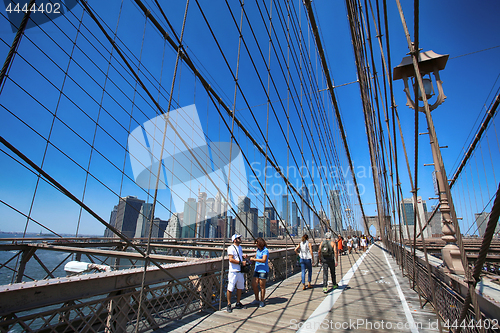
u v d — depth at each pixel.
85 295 2.61
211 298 4.42
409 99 4.12
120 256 7.91
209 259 4.64
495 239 16.53
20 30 2.52
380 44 4.14
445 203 3.93
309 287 5.87
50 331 2.32
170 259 6.54
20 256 9.09
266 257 4.61
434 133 2.04
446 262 3.62
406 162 3.69
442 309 3.64
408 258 6.80
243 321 3.63
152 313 3.31
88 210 2.34
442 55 3.87
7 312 2.04
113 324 2.83
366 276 7.58
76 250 8.80
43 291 2.30
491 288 2.45
